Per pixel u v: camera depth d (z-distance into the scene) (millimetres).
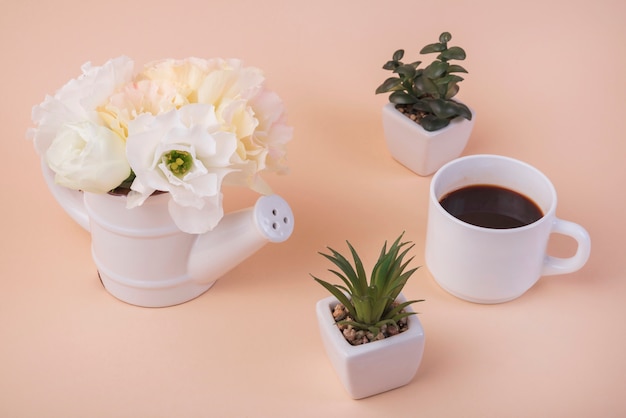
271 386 654
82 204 726
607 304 701
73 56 929
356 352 596
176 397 648
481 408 640
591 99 871
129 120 611
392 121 778
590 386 654
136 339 681
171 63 649
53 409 640
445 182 691
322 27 959
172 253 665
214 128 607
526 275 673
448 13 971
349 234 754
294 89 886
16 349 674
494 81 889
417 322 610
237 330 687
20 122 854
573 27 952
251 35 951
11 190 789
